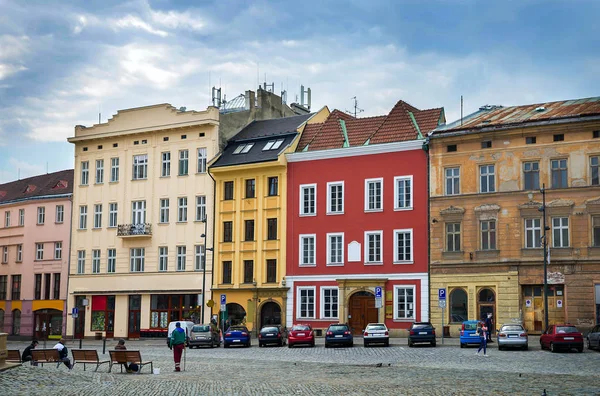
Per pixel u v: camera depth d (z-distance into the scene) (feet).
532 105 195.31
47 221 260.42
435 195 187.52
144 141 239.91
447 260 184.65
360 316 197.16
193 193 228.02
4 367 100.32
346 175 202.08
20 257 268.21
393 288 192.24
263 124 235.81
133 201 239.71
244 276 215.51
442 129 188.34
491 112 197.98
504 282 176.96
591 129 171.42
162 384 92.53
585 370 107.45
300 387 87.92
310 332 169.07
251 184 217.77
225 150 228.43
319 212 204.95
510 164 179.11
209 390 85.87
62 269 253.24
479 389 84.17
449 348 150.71
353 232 199.41
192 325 182.29
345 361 128.98
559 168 174.40
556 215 173.27
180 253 229.45
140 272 234.99
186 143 231.50
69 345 208.85
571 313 169.48
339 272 200.34
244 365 124.67
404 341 175.22
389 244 194.08
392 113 205.26
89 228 248.32
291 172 210.59
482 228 181.57
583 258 169.27
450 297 184.14
